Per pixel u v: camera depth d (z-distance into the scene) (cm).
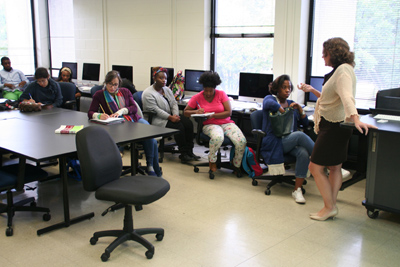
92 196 371
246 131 547
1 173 294
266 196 372
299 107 389
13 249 273
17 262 256
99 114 379
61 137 319
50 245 278
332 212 317
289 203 355
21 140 308
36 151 276
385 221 319
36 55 820
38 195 372
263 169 443
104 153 258
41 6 791
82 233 296
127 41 658
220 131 416
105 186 253
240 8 544
